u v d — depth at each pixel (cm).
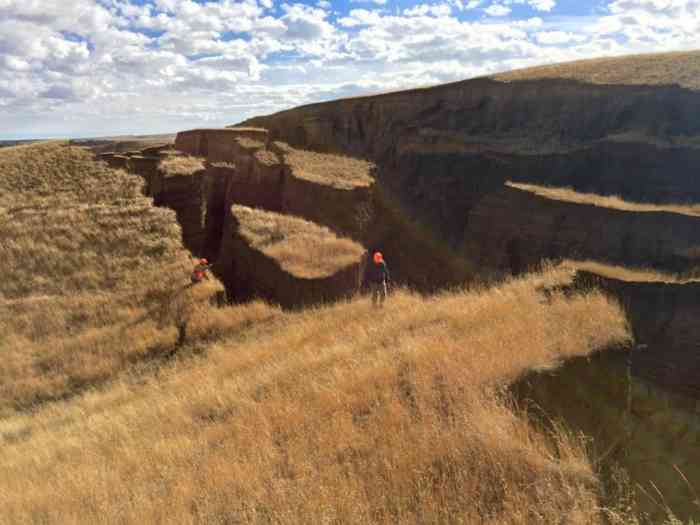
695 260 2389
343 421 573
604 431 550
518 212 3306
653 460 562
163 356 1297
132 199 2184
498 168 4622
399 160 5512
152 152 3145
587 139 4422
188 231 2261
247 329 1377
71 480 626
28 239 1758
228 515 459
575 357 591
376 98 6334
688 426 647
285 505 445
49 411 1102
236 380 904
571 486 427
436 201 4766
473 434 482
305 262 1634
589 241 2845
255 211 2159
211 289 1560
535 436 486
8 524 545
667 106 4031
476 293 1130
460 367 609
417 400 578
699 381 985
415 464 470
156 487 548
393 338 878
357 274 1642
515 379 564
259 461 536
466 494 426
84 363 1269
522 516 396
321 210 3097
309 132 6631
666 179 3694
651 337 1076
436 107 5759
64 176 2452
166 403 886
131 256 1769
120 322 1432
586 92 4566
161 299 1538
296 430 593
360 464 491
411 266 3316
